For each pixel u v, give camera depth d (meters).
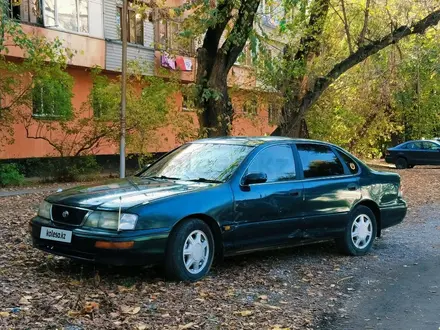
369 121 25.95
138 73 19.69
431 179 21.92
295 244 7.20
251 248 6.65
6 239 8.04
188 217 6.02
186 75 24.62
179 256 5.89
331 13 17.83
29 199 13.51
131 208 5.61
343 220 7.73
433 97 29.19
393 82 23.64
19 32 14.95
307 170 7.40
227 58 13.57
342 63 16.64
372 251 8.37
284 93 17.22
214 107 13.71
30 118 18.56
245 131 24.86
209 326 4.80
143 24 23.53
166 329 4.64
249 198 6.54
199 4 12.77
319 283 6.49
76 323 4.64
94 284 5.80
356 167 8.11
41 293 5.39
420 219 11.82
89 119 19.73
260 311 5.30
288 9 14.73
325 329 4.95
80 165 20.61
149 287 5.77
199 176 6.82
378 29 18.42
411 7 17.58
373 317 5.33
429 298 6.00
